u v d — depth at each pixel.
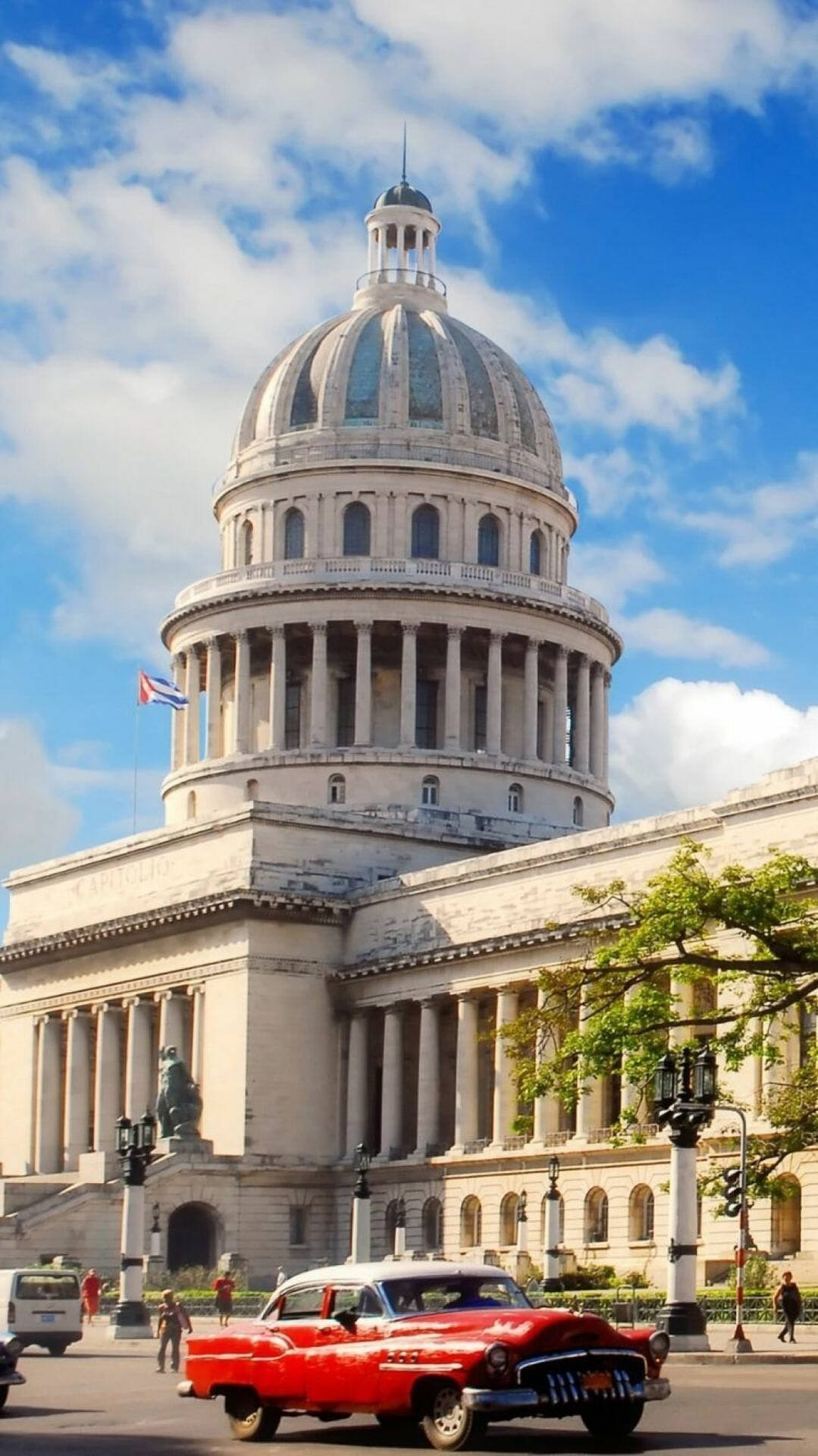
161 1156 131.12
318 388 167.62
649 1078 74.50
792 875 75.38
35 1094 153.62
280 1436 44.50
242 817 138.00
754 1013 74.25
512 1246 121.75
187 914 138.12
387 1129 132.00
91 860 152.88
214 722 165.12
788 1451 38.16
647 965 76.38
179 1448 42.00
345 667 161.38
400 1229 118.56
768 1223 104.12
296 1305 43.78
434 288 179.12
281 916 136.50
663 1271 109.81
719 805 111.88
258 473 166.38
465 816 151.12
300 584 159.38
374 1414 41.69
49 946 151.38
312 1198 134.12
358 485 163.50
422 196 180.50
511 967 124.88
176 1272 125.25
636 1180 113.81
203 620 165.25
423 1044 130.62
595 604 168.00
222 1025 136.00
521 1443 40.75
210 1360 44.16
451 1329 40.47
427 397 166.50
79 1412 52.19
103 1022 147.12
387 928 135.38
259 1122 133.00
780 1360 64.62
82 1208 125.50
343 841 141.38
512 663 164.75
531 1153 120.69
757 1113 90.75
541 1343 39.44
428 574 159.50
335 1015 137.50
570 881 122.31
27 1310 81.50
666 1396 41.09
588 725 166.12
